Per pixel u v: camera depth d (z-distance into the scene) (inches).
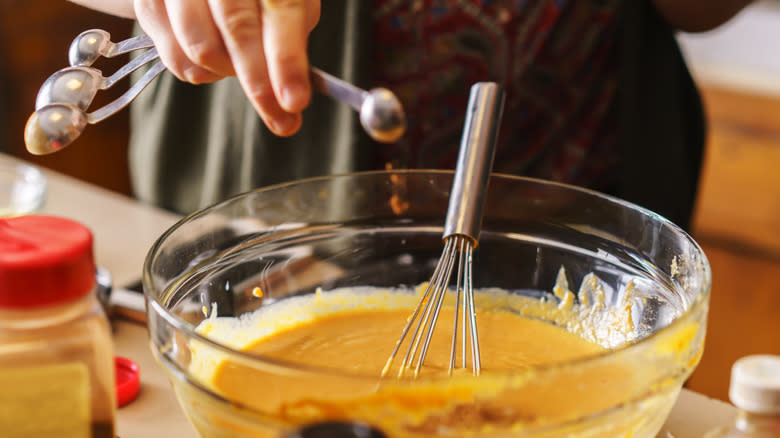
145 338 43.2
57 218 32.6
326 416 30.5
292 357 38.7
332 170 57.1
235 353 31.1
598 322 39.7
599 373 30.9
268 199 40.4
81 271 31.4
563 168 58.6
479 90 37.3
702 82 118.7
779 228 113.3
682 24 59.4
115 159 125.0
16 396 31.5
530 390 30.4
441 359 38.4
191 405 33.3
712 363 110.7
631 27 56.6
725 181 117.6
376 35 54.4
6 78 108.2
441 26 54.2
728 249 118.4
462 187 36.7
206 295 38.7
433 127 55.9
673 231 37.2
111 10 43.0
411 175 41.8
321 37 54.7
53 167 116.5
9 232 31.8
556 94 57.1
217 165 60.0
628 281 39.1
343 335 40.1
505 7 54.2
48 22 111.9
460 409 30.4
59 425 32.0
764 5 125.3
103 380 32.5
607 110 58.7
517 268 41.6
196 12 34.9
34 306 30.9
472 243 36.7
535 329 40.5
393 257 42.5
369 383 30.2
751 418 31.2
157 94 61.3
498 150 57.3
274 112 34.7
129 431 38.2
